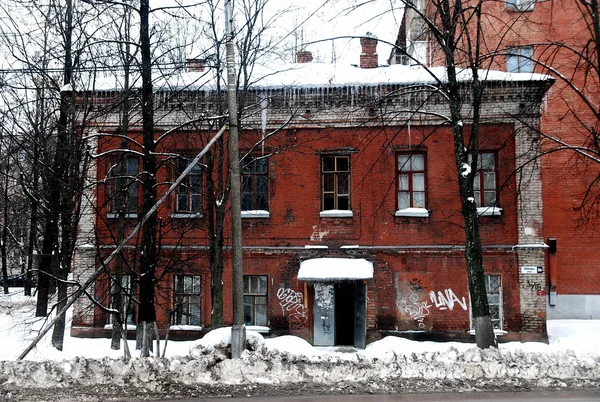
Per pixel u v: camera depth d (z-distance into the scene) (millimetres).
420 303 18031
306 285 18312
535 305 17719
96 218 17078
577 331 19312
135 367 10805
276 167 18766
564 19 24391
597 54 13844
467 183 13984
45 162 14742
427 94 18375
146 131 13375
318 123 18734
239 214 12094
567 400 9297
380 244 18344
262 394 9914
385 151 18594
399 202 18609
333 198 18859
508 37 23547
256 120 18766
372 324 18000
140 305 12922
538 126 18141
